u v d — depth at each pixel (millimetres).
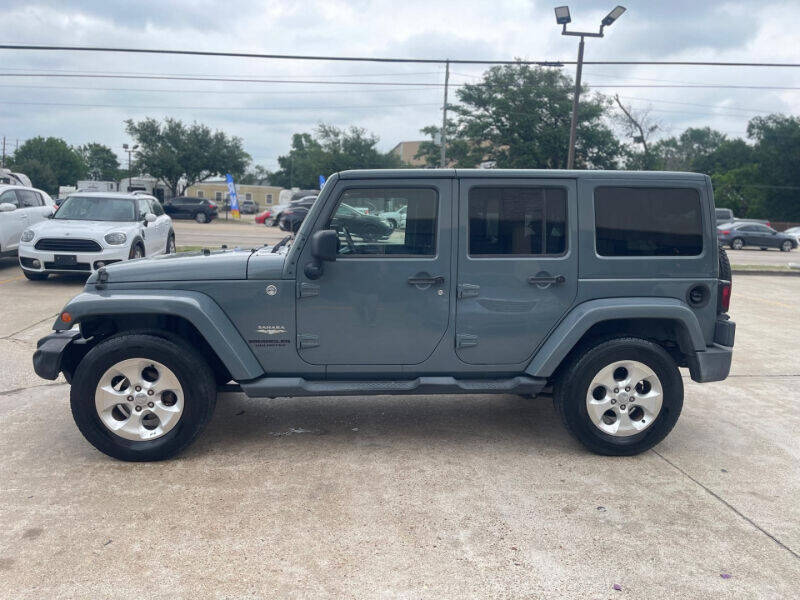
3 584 2869
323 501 3697
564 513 3605
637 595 2865
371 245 4266
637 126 46375
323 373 4340
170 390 4152
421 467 4203
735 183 67500
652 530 3432
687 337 4367
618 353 4273
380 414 5266
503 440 4723
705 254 4418
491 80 44094
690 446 4680
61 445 4484
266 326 4238
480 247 4293
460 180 4250
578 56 19859
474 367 4395
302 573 2986
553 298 4344
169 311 4066
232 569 3010
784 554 3223
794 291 13805
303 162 69688
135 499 3686
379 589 2875
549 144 42250
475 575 2994
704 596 2867
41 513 3506
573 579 2977
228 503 3654
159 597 2793
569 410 4340
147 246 12195
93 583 2887
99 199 12156
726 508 3701
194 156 54938
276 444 4570
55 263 10844
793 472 4230
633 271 4371
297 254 4203
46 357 4105
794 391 6172
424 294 4273
